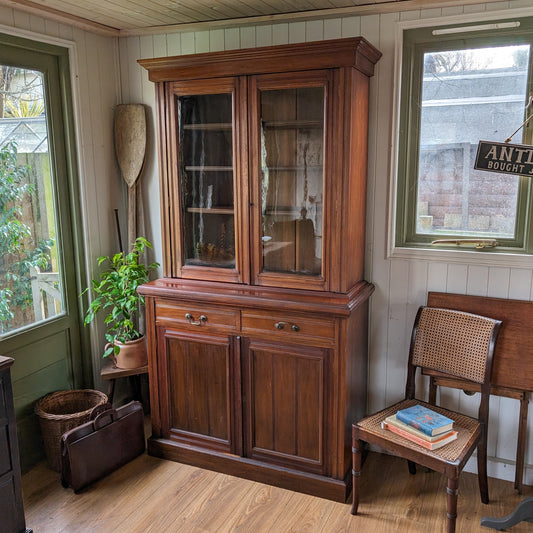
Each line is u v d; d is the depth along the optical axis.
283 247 2.39
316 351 2.30
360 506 2.34
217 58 2.29
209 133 2.45
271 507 2.33
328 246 2.29
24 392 2.64
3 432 1.93
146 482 2.52
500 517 2.24
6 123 2.46
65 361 2.90
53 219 2.78
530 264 2.30
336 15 2.46
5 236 2.51
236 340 2.45
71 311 2.91
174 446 2.68
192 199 2.55
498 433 2.51
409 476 2.56
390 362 2.67
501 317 2.34
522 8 2.17
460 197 2.45
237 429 2.54
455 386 2.43
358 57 2.12
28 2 2.36
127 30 2.87
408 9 2.33
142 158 2.97
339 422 2.32
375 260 2.61
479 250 2.42
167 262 2.65
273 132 2.31
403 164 2.50
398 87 2.41
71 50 2.69
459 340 2.33
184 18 2.63
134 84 2.97
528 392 2.31
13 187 2.53
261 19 2.57
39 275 2.71
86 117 2.82
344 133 2.17
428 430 2.02
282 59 2.19
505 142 2.20
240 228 2.44
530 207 2.30
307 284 2.36
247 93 2.30
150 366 2.69
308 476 2.41
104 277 2.95
